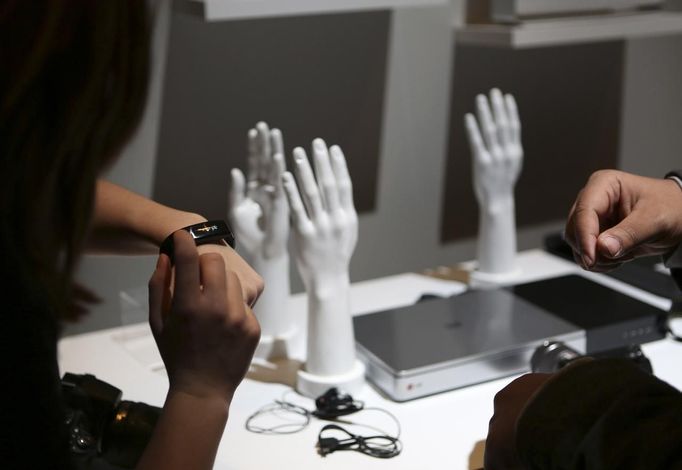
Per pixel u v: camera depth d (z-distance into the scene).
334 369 1.10
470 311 1.26
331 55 1.57
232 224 1.19
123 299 1.29
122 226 0.90
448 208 1.79
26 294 0.56
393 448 0.99
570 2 1.52
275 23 1.51
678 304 1.32
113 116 0.53
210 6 1.22
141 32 0.52
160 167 1.50
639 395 0.60
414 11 1.62
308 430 1.03
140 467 0.62
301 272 1.11
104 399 0.87
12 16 0.47
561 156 1.89
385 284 1.50
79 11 0.49
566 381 0.64
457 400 1.09
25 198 0.52
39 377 0.58
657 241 0.94
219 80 1.50
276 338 1.21
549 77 1.80
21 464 0.58
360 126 1.65
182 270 0.63
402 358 1.12
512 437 0.72
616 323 1.21
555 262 1.57
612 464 0.58
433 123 1.71
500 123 1.41
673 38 1.92
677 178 0.98
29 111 0.49
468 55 1.70
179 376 0.64
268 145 1.17
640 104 1.93
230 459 0.97
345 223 1.08
